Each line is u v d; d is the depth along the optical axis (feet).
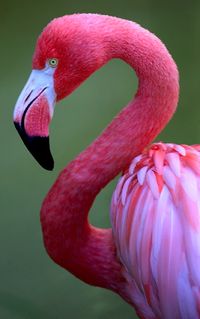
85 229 16.67
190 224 16.24
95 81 21.29
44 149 16.48
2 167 18.66
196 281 16.21
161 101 16.52
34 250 18.06
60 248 16.69
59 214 16.62
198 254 16.20
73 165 16.61
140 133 16.57
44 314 17.65
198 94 20.54
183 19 24.09
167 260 16.28
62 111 20.12
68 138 18.93
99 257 16.71
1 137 19.11
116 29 16.47
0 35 23.40
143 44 16.47
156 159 16.43
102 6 24.82
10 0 25.53
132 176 16.48
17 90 20.45
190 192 16.29
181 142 18.78
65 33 16.42
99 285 16.81
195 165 16.38
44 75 16.48
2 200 18.39
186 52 22.48
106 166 16.58
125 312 17.69
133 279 16.58
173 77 16.52
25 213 18.29
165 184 16.35
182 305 16.29
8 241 18.11
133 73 21.56
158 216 16.31
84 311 17.69
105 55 16.48
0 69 21.62
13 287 17.84
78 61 16.44
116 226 16.52
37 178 18.56
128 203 16.44
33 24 23.81
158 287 16.33
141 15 24.36
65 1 25.14
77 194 16.60
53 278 17.90
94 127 19.22
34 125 16.47
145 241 16.34
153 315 16.69
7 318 17.62
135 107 16.56
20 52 22.35
